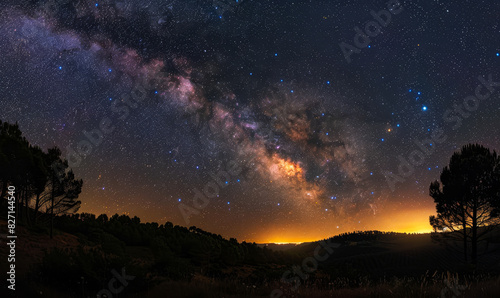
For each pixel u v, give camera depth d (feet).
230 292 40.57
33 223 75.05
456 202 93.09
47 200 76.38
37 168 71.10
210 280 50.98
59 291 34.45
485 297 31.27
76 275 36.76
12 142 67.05
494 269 84.94
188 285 39.75
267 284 45.01
